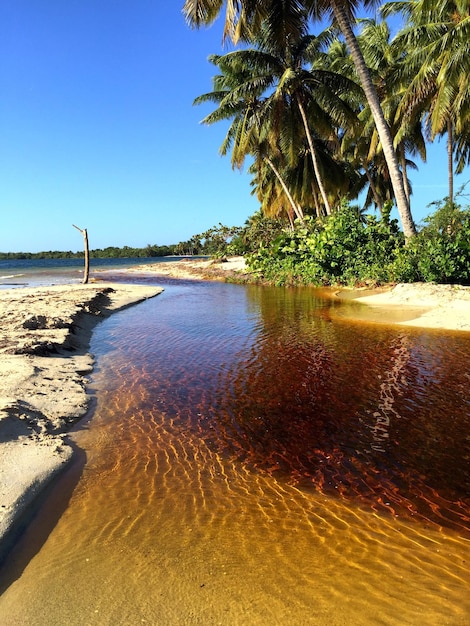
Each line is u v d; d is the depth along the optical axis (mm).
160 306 18078
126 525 3641
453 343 10141
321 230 26812
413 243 18344
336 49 32094
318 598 2811
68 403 6320
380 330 11852
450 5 20453
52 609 2703
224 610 2697
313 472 4637
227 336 11539
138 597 2807
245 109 28406
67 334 10492
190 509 3895
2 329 10391
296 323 13234
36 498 4004
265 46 25000
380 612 2695
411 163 36594
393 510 3938
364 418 6066
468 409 6309
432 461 4867
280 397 6914
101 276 43750
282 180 31531
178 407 6496
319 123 26047
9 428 5039
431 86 18938
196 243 136750
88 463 4770
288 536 3506
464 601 2801
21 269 62844
